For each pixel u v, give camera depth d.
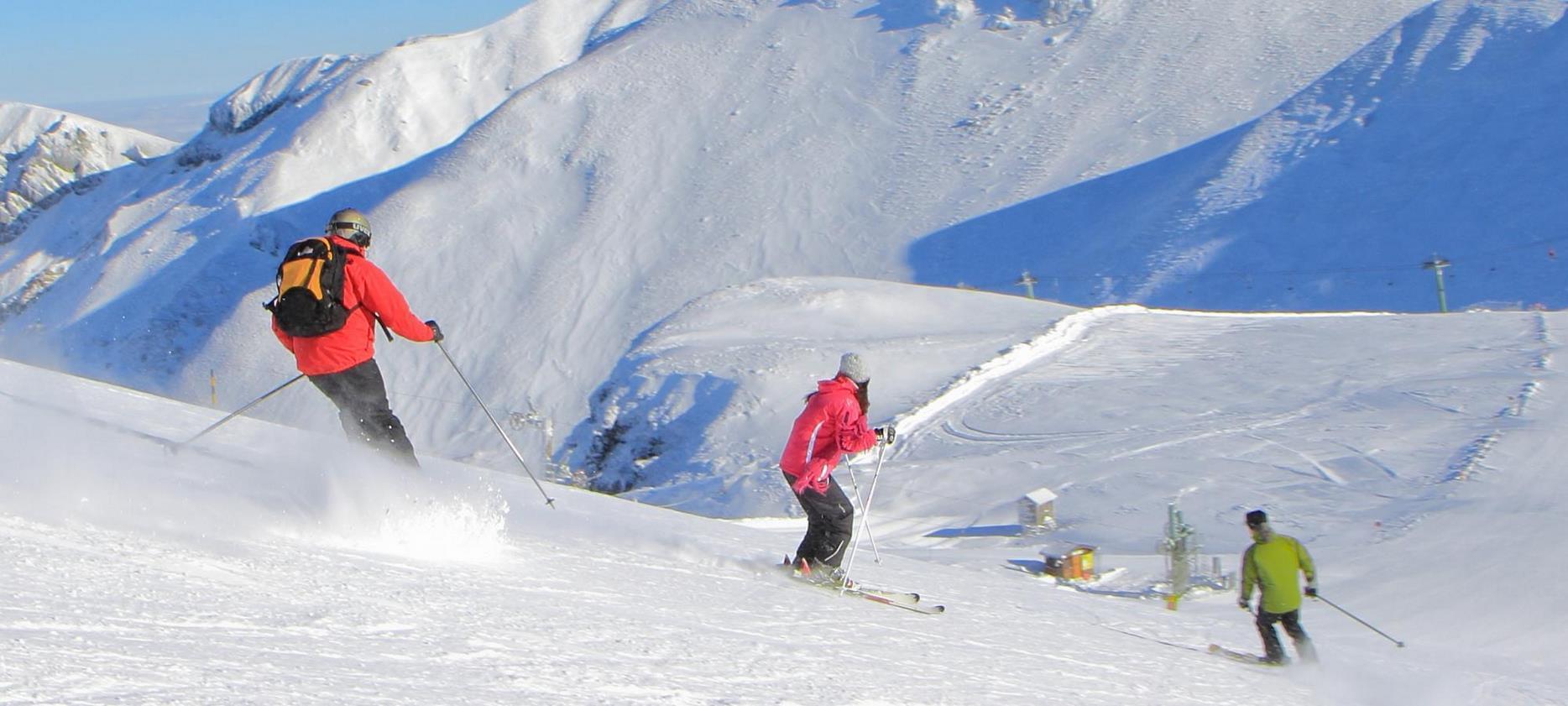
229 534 5.11
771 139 135.62
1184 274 91.31
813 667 4.93
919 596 8.51
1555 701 10.33
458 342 107.38
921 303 59.16
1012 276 100.50
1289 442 31.41
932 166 123.25
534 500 10.27
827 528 7.87
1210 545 24.98
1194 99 121.38
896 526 29.39
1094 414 37.59
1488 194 88.62
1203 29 133.38
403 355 103.56
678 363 51.81
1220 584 20.27
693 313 60.62
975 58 142.12
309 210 157.00
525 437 66.75
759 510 34.28
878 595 7.95
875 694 4.60
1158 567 21.88
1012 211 110.88
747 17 163.50
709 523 13.44
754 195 125.06
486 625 4.43
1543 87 98.69
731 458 43.25
